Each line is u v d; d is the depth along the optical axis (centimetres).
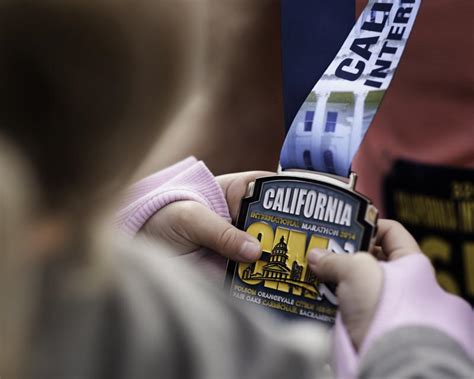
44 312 33
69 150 32
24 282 32
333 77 69
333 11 92
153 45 32
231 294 66
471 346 51
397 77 110
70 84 31
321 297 63
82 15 30
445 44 105
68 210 33
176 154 86
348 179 65
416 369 46
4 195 31
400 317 50
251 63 102
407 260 56
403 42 69
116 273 36
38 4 30
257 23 99
